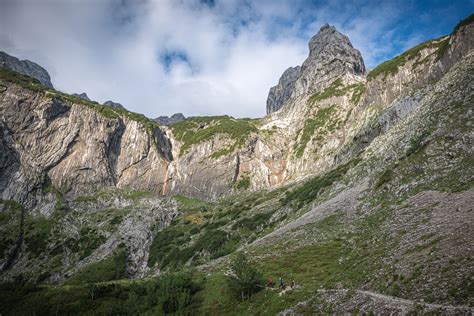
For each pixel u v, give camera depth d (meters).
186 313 71.25
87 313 91.44
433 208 58.28
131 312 82.94
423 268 39.84
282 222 131.25
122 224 190.88
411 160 87.44
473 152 70.75
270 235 112.44
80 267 152.88
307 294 53.09
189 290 82.12
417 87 155.50
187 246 157.62
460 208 51.56
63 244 171.50
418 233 51.41
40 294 109.44
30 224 184.75
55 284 140.75
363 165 117.19
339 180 122.75
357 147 162.38
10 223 180.25
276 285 64.94
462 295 31.25
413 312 32.28
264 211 163.75
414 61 186.00
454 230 45.03
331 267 62.03
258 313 57.22
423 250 44.41
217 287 80.19
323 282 55.59
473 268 34.19
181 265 140.75
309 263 68.81
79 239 177.75
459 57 134.12
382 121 152.25
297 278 63.56
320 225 91.50
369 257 54.47
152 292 88.50
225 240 145.50
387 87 191.38
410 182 78.19
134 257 161.50
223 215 184.25
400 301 35.97
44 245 169.75
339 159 177.00
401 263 44.38
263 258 86.06
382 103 189.75
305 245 83.56
